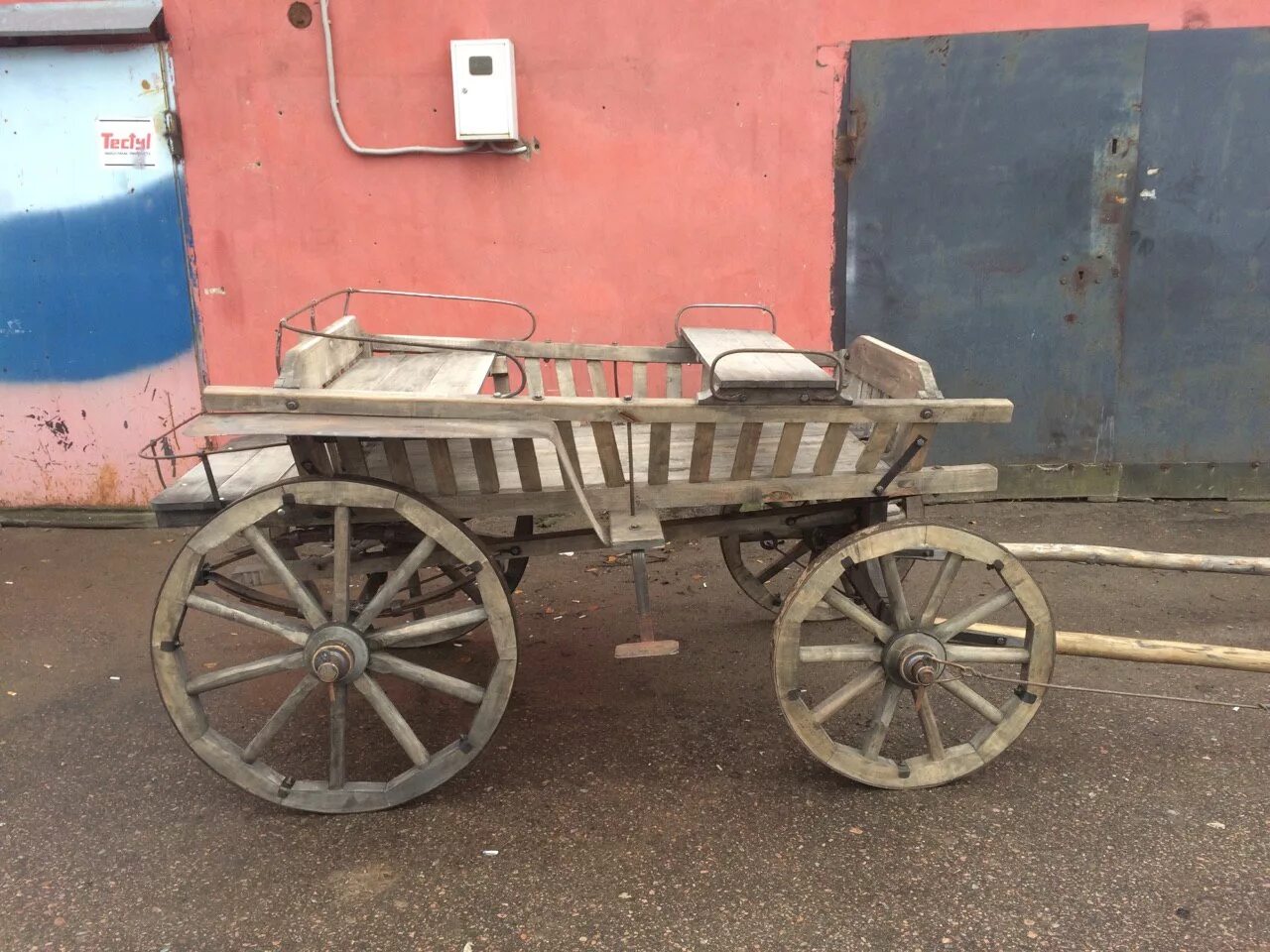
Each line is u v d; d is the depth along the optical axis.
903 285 4.81
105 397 4.97
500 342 3.33
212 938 2.10
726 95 4.61
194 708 2.45
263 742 2.47
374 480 2.31
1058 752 2.79
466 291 4.84
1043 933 2.06
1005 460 5.03
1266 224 4.70
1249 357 4.87
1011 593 2.52
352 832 2.47
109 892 2.26
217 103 4.61
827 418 2.31
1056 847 2.35
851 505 2.77
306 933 2.11
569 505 2.43
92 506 5.08
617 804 2.58
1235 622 3.71
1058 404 4.95
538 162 4.68
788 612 2.43
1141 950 2.00
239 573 2.63
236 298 4.84
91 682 3.38
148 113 4.62
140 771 2.80
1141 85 4.53
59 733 3.02
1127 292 4.80
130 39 4.53
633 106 4.62
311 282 4.82
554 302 4.86
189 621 3.92
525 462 2.38
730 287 4.83
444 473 2.38
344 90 4.60
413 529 2.58
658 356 3.45
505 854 2.37
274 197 4.73
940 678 2.53
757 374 2.33
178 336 4.88
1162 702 3.08
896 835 2.41
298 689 2.44
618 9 4.51
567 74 4.59
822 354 2.32
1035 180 4.67
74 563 4.60
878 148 4.64
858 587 2.89
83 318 4.86
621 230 4.77
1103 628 3.68
